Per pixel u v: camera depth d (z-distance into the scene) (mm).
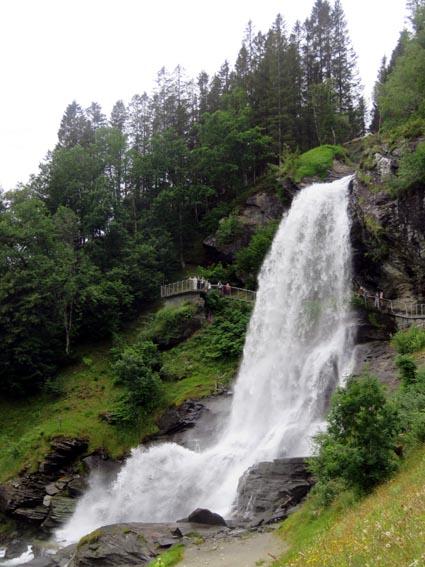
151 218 60219
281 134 65375
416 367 25109
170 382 41969
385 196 38969
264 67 69812
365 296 38188
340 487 18328
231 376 40688
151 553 20172
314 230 44750
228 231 54719
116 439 38531
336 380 33750
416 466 16453
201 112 76062
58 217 55812
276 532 19547
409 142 40125
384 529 11484
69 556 24672
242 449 31984
